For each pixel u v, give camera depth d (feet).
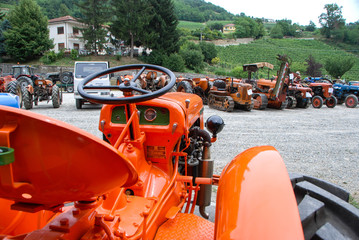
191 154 10.14
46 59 154.10
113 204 5.77
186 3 547.90
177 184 8.51
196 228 6.95
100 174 3.46
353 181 16.29
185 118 8.25
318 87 58.80
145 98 6.23
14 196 3.55
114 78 103.14
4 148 2.90
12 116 2.92
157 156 8.08
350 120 39.91
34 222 5.98
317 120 39.04
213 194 14.40
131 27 151.53
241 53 244.42
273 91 49.11
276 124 34.40
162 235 6.55
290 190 4.55
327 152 22.44
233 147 22.49
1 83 44.06
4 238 4.20
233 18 513.45
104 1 158.51
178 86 49.03
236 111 46.32
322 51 266.57
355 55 257.96
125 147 7.09
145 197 6.73
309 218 5.97
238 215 4.31
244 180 4.83
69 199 3.69
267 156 5.33
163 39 159.63
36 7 160.66
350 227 6.07
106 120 8.30
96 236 4.17
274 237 3.94
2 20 170.60
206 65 192.75
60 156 3.16
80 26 181.37
